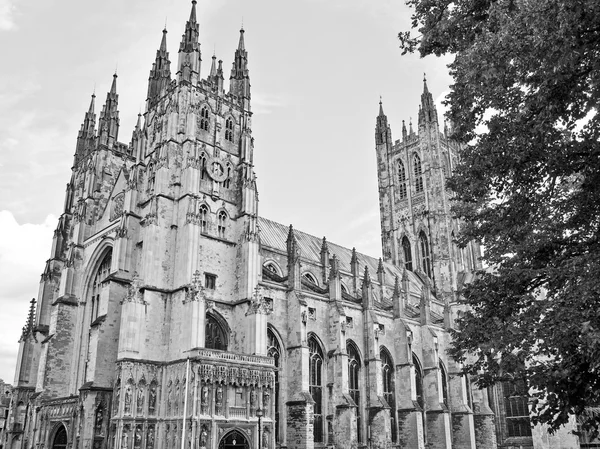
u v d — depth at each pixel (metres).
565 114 27.27
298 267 92.00
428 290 124.94
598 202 28.78
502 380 30.88
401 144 163.25
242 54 102.25
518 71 26.77
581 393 26.62
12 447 94.12
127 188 87.56
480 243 34.47
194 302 74.06
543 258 30.53
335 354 91.44
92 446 72.06
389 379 105.25
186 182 83.06
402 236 155.12
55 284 104.81
